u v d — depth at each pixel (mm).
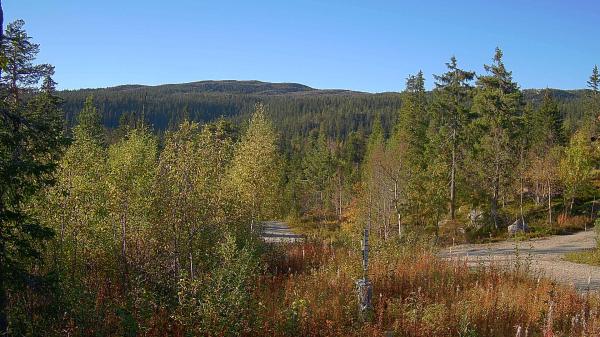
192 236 11727
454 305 10656
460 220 36250
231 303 8828
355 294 10977
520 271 15250
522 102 36531
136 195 12148
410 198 30859
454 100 36062
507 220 34969
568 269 20219
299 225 49094
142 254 11609
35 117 8352
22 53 21000
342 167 60031
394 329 9578
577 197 37000
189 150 12266
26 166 7445
